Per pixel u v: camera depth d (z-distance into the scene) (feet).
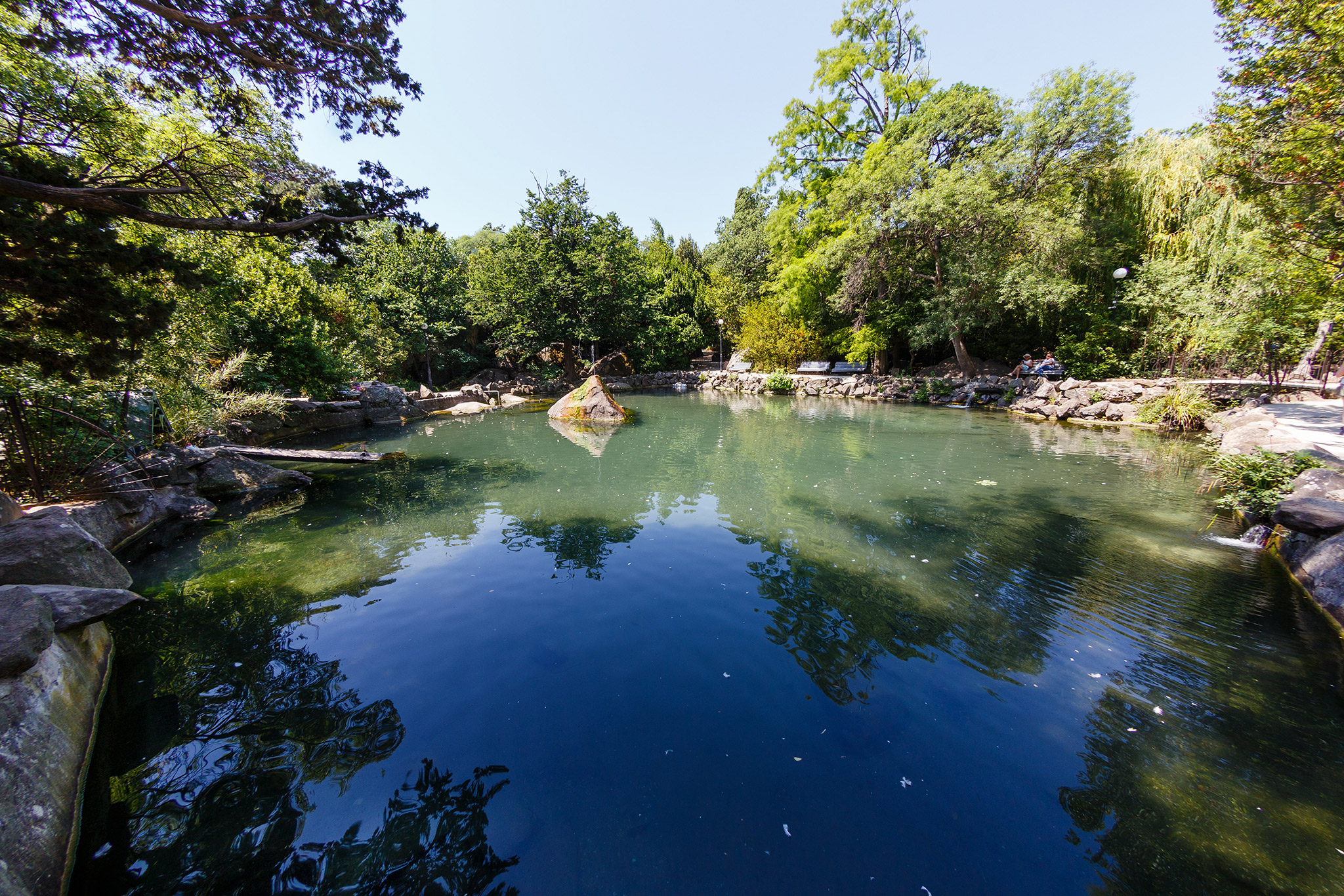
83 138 21.76
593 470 30.40
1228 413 34.81
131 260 13.55
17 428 18.60
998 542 18.02
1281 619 12.72
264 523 21.20
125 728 9.16
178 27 14.85
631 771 8.00
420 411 59.31
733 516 21.27
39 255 12.60
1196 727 9.11
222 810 7.38
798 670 10.75
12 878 5.86
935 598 14.02
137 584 15.47
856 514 21.29
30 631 7.93
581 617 13.07
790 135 78.18
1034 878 6.36
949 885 6.25
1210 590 14.25
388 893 6.18
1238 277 37.29
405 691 10.11
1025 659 11.20
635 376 96.99
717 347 124.47
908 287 67.46
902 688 10.14
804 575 15.48
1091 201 54.44
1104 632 12.23
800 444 37.29
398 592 14.62
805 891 6.15
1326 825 7.14
